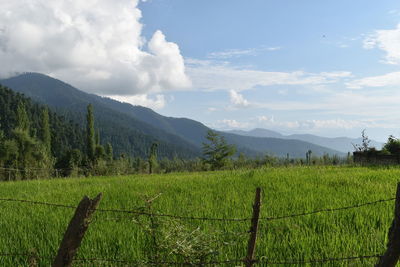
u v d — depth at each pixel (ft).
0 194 40.27
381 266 11.06
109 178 62.90
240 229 20.59
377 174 44.55
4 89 555.28
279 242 18.90
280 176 46.14
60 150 456.45
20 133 160.35
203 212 25.54
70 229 10.96
